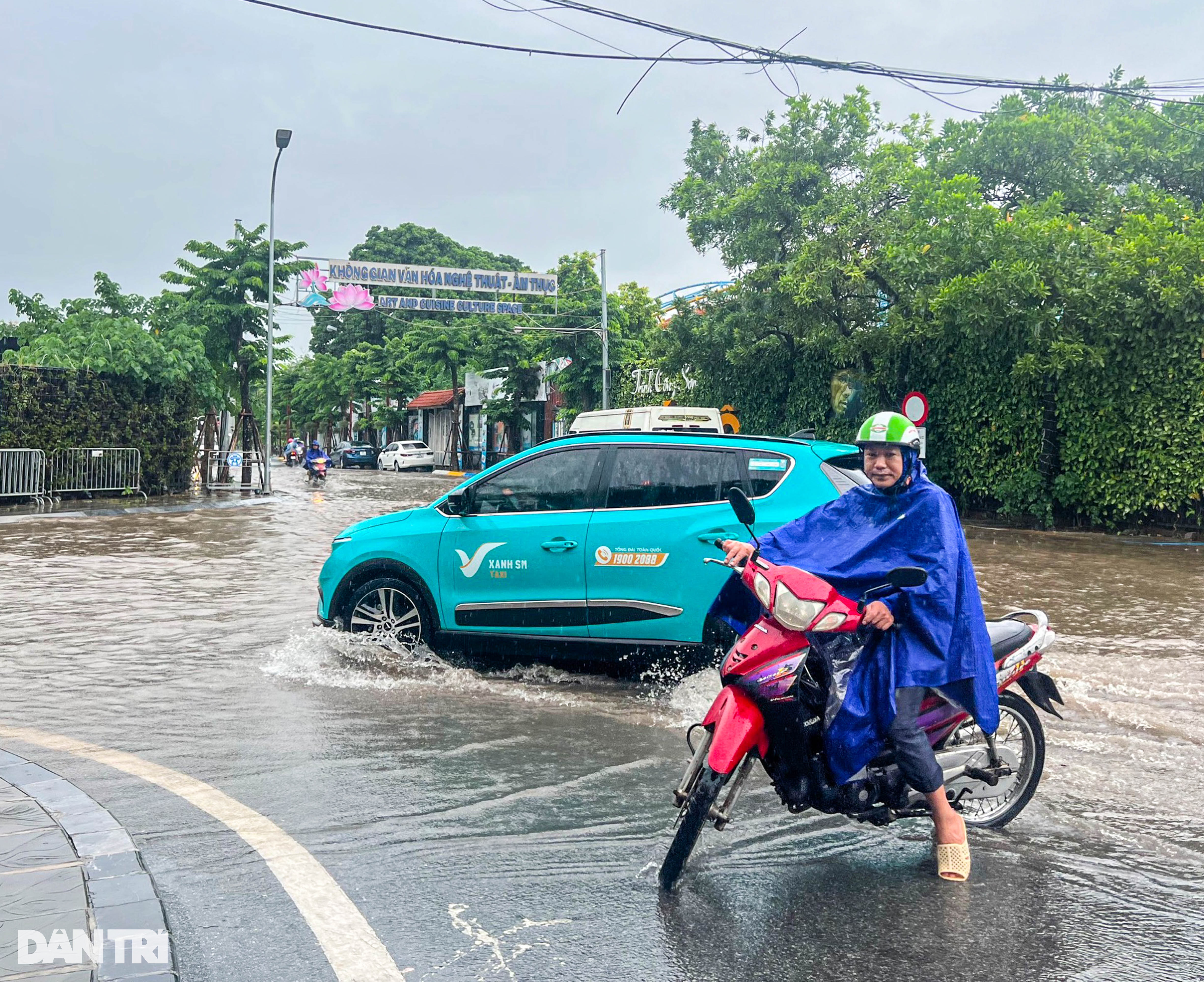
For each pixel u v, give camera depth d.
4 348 27.20
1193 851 4.26
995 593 11.57
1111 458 20.11
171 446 28.42
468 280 41.56
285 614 9.67
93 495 26.39
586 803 4.68
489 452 52.47
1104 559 15.30
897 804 4.00
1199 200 24.39
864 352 24.39
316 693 6.66
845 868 4.02
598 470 7.00
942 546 3.83
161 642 8.30
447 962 3.21
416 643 7.39
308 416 89.25
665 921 3.53
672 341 29.73
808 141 26.28
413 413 71.50
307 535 17.47
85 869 3.76
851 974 3.19
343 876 3.83
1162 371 19.48
